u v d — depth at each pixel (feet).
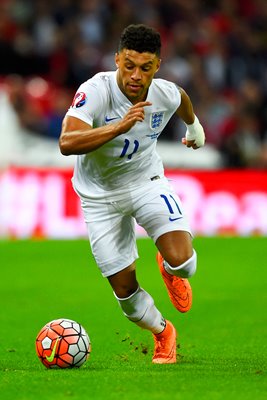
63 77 226.99
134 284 74.64
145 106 68.08
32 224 183.21
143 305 74.43
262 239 181.78
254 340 91.35
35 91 217.77
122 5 242.17
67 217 184.14
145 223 73.61
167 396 59.93
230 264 150.20
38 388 63.05
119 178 73.61
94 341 91.56
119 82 69.67
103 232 74.38
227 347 86.99
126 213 74.33
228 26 248.73
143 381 64.85
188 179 186.80
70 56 228.22
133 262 74.79
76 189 76.07
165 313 109.91
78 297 122.11
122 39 67.51
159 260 76.28
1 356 82.33
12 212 183.01
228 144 211.20
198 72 230.27
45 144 206.59
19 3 238.07
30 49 229.04
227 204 188.24
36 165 203.72
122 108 70.18
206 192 187.32
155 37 67.05
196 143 80.89
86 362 76.28
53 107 214.28
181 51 233.55
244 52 241.96
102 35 237.25
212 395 60.23
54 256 160.97
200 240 179.93
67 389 62.44
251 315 107.65
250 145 214.90
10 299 120.37
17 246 173.58
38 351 71.72
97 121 70.49
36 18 236.22
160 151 210.79
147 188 73.87
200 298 120.47
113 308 113.80
